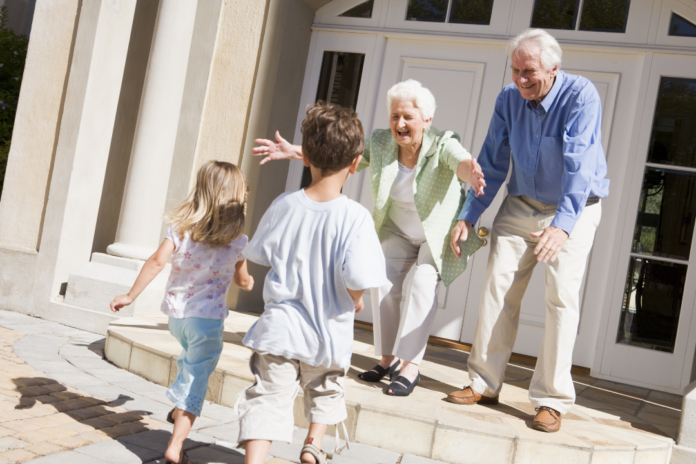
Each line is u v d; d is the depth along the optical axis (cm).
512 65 271
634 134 445
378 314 326
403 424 264
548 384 277
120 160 536
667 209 439
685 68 438
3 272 459
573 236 277
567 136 267
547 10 477
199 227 226
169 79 467
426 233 306
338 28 529
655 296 438
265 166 507
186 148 488
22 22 925
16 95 704
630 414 336
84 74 455
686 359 425
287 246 198
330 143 195
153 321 404
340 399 210
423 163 306
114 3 465
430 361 403
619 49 452
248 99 483
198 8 493
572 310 275
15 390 271
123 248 458
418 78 509
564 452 253
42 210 465
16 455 203
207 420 273
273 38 494
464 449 257
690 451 277
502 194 478
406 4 514
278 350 191
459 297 484
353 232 192
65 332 417
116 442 230
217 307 230
